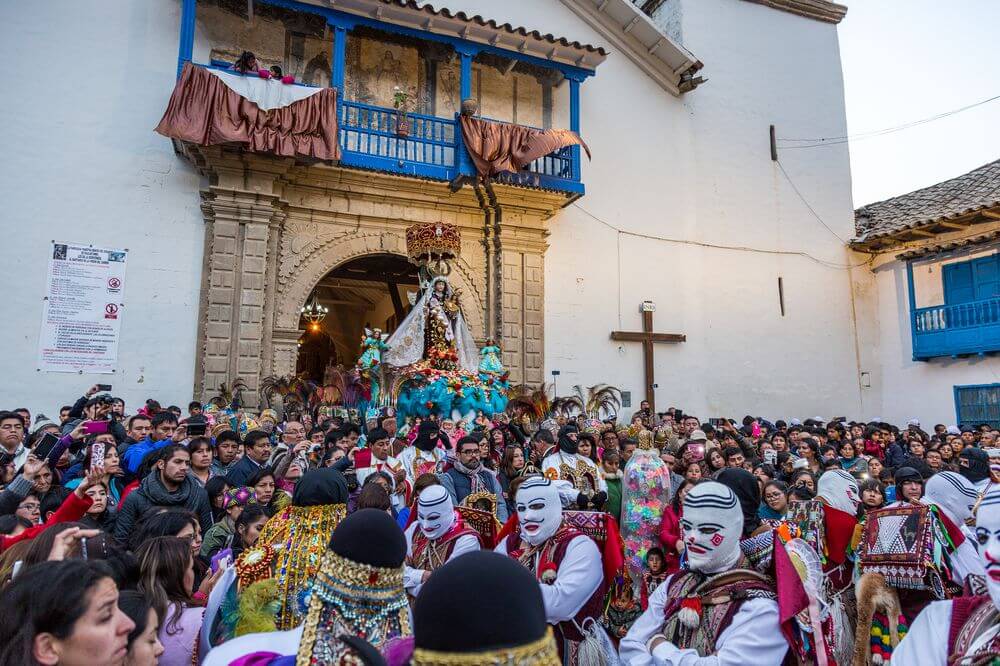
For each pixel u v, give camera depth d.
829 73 20.86
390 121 14.85
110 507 5.68
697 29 19.02
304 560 3.10
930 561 3.73
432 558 4.08
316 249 13.95
